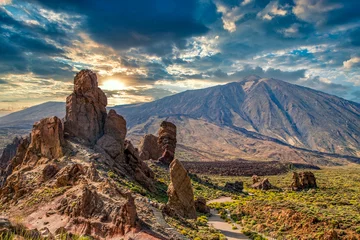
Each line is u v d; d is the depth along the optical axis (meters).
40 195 39.81
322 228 46.62
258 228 51.84
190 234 34.03
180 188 51.31
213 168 189.38
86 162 53.28
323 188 107.38
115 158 63.47
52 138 57.44
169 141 110.62
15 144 108.44
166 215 39.59
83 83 68.38
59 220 30.70
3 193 47.66
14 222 19.05
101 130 68.12
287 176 168.50
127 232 26.77
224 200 82.88
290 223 51.25
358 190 102.94
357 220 49.41
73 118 64.94
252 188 116.62
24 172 51.41
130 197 29.25
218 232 42.94
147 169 72.12
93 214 29.75
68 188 39.66
